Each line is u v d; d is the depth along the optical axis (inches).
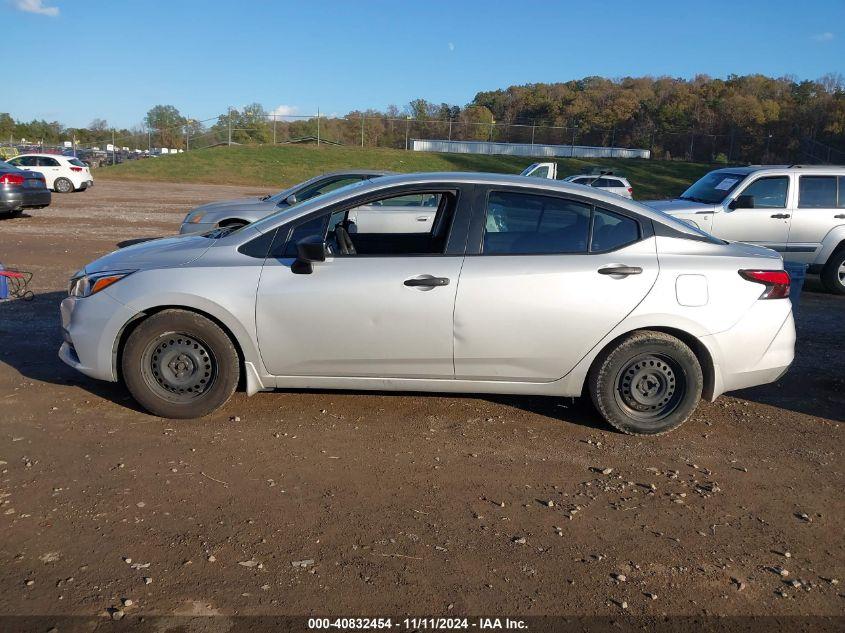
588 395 190.5
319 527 137.3
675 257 182.2
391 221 237.1
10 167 650.2
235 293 177.6
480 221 181.5
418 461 168.1
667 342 181.0
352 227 228.2
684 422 195.9
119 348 184.7
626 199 190.2
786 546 138.0
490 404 206.1
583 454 176.1
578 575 125.7
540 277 177.3
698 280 180.4
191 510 141.4
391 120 2193.7
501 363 181.8
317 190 390.0
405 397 208.2
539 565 128.1
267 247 183.9
